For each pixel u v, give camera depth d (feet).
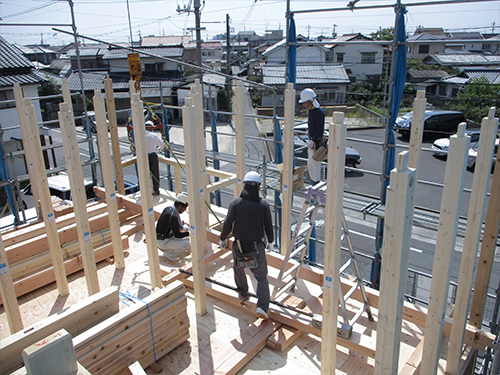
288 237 17.89
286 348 13.23
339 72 106.01
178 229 17.52
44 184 14.12
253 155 72.59
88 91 110.22
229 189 54.49
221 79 110.63
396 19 17.98
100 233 18.66
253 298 14.65
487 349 15.43
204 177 18.34
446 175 8.76
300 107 102.94
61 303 15.38
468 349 14.52
